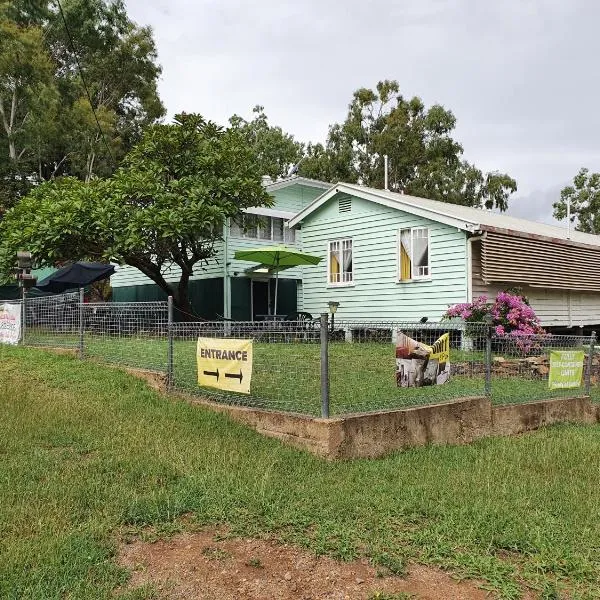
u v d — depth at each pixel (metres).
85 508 4.17
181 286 16.08
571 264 16.17
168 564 3.49
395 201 15.12
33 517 3.97
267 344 6.83
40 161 27.94
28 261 13.10
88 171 28.19
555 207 45.03
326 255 17.19
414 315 14.85
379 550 3.63
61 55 30.38
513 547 3.74
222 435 5.95
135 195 14.24
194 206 13.88
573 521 4.20
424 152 37.75
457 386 7.52
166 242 14.48
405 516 4.17
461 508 4.32
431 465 5.55
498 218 17.92
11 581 3.18
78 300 9.76
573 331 17.47
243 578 3.36
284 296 18.75
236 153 15.43
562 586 3.31
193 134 15.32
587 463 5.91
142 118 33.00
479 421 7.11
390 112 38.91
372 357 7.49
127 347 8.67
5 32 24.38
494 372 8.88
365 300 16.06
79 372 8.33
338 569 3.46
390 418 6.07
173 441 5.66
